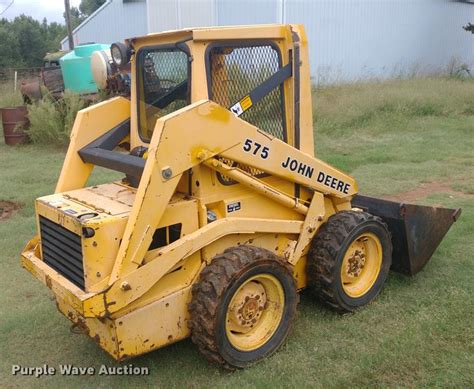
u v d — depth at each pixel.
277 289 3.88
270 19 16.75
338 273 4.27
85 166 4.32
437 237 4.94
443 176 8.54
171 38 3.79
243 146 3.70
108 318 3.35
